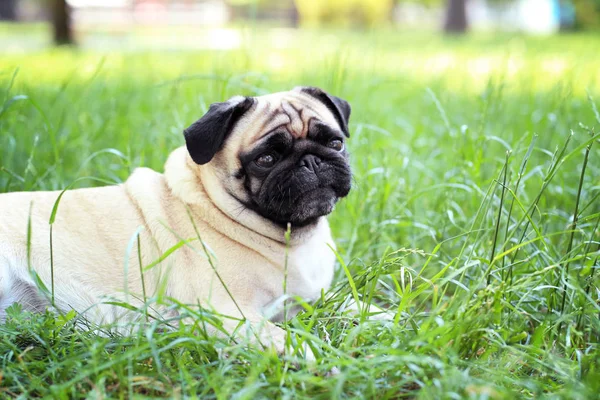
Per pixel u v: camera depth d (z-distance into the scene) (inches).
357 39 904.9
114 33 1267.2
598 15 1241.4
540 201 195.5
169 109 260.5
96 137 239.8
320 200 151.3
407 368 117.1
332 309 146.2
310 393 115.0
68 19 872.3
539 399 108.0
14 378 116.8
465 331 123.0
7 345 128.5
